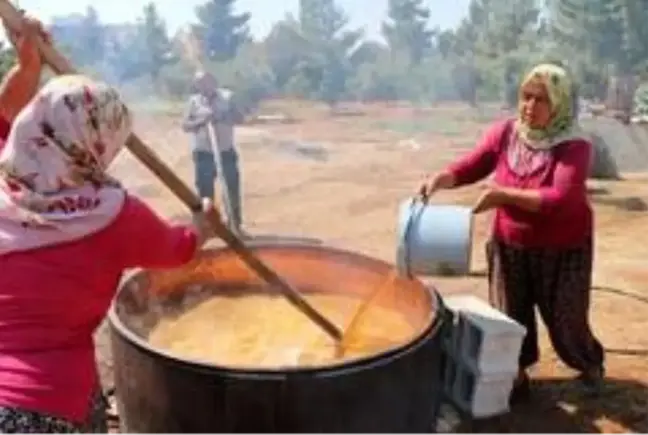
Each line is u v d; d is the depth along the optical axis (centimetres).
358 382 264
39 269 211
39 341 212
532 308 387
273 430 262
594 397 400
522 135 354
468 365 373
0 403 206
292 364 283
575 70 2033
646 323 488
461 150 1548
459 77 2652
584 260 368
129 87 2603
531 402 395
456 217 322
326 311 356
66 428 214
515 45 2506
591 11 2062
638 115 1783
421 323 312
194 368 262
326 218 858
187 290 361
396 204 936
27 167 209
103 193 215
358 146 1619
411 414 289
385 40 3105
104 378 399
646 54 2022
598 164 1158
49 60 258
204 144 755
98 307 223
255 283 372
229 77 2841
